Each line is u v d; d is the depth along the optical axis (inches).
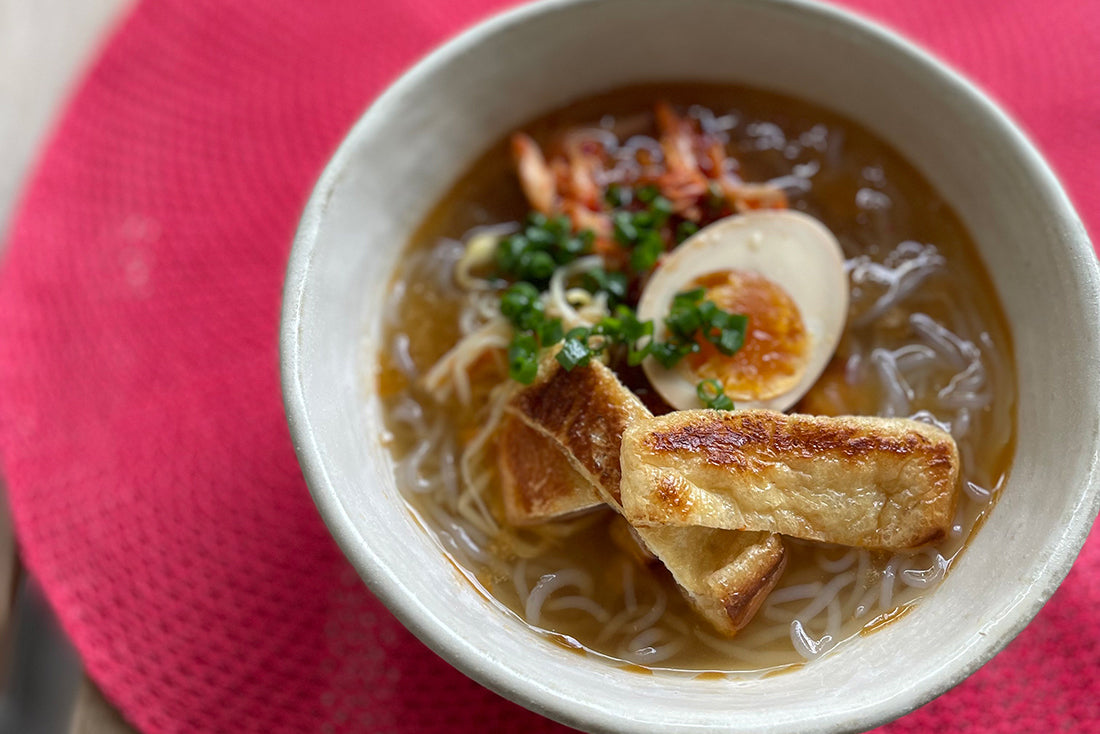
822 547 12.1
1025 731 12.4
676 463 11.4
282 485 13.5
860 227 13.5
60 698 13.0
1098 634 12.6
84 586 13.1
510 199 13.8
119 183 14.7
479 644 10.9
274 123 14.9
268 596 13.1
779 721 10.6
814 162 13.7
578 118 14.0
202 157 14.8
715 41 13.5
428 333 13.4
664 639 12.0
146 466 13.6
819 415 12.4
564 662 11.6
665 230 13.6
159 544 13.3
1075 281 11.7
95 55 15.1
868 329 13.2
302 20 15.4
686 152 13.8
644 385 12.8
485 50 13.0
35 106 16.2
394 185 13.0
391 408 13.1
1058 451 11.5
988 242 12.8
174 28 15.3
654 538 11.6
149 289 14.3
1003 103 14.7
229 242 14.5
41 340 14.0
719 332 12.6
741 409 12.2
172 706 12.7
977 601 11.3
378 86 15.1
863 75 13.2
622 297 13.3
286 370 11.5
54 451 13.6
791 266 13.0
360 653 12.9
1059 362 11.8
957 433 12.6
